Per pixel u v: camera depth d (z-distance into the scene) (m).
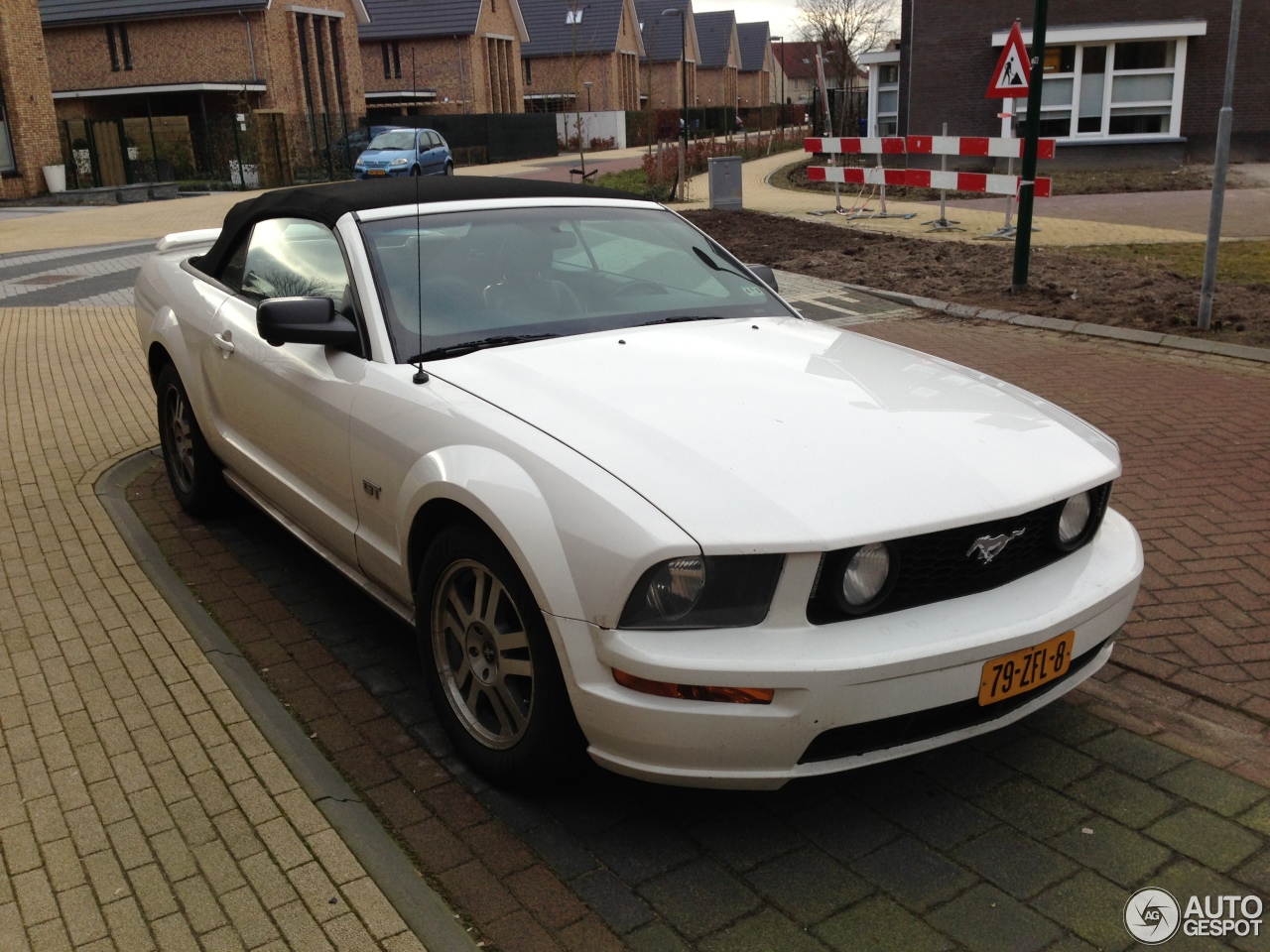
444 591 3.08
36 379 8.12
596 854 2.75
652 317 3.78
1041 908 2.54
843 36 48.69
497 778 2.98
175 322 4.85
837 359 3.48
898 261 12.80
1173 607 4.13
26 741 3.24
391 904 2.52
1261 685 3.57
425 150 31.69
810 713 2.46
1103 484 3.06
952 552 2.67
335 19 46.00
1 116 30.58
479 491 2.78
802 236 15.24
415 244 3.76
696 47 85.19
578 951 2.41
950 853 2.75
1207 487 5.36
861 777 3.10
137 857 2.69
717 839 2.81
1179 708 3.46
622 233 4.21
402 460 3.16
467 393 3.12
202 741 3.22
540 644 2.68
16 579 4.47
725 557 2.46
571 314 3.68
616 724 2.55
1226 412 6.61
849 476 2.67
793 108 83.88
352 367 3.49
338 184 4.32
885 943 2.43
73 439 6.51
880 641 2.52
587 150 59.00
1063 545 2.96
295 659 3.81
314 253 3.97
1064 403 6.83
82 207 27.55
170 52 41.97
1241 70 26.39
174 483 5.29
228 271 4.72
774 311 4.10
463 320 3.54
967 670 2.59
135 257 16.00
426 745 3.27
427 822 2.88
